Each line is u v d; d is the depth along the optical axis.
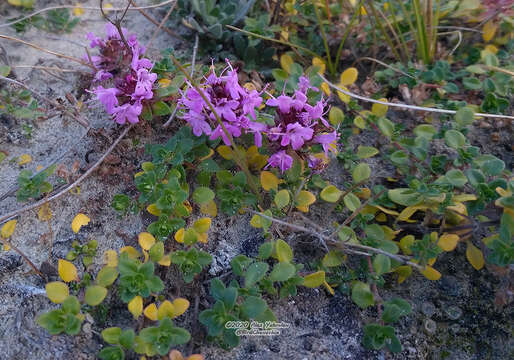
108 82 0.13
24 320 0.10
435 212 0.11
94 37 0.12
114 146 0.12
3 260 0.11
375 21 0.15
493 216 0.11
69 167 0.12
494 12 0.14
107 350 0.09
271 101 0.10
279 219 0.11
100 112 0.13
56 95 0.14
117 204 0.11
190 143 0.11
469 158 0.11
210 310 0.09
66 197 0.12
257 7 0.15
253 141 0.12
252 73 0.14
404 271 0.11
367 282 0.11
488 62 0.13
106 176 0.12
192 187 0.12
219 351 0.10
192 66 0.13
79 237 0.11
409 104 0.14
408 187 0.12
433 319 0.11
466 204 0.11
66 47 0.15
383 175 0.13
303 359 0.10
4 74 0.13
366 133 0.13
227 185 0.12
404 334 0.10
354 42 0.15
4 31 0.15
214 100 0.10
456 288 0.11
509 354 0.10
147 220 0.11
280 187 0.12
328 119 0.13
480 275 0.11
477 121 0.13
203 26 0.14
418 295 0.11
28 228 0.11
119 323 0.10
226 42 0.15
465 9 0.15
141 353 0.09
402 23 0.15
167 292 0.10
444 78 0.14
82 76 0.14
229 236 0.11
